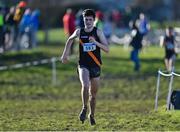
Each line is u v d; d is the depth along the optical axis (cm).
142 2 11438
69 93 4381
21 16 5722
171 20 11700
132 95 4219
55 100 3997
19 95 4262
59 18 10312
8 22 5672
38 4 8269
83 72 2417
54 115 2986
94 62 2433
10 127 2520
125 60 5838
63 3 10562
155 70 5356
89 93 2477
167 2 11981
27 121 2719
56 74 5159
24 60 5619
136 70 5284
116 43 7769
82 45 2434
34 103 3781
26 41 6256
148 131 2383
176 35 6384
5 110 3312
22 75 5088
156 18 11494
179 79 4750
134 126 2534
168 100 2969
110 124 2591
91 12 2433
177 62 5578
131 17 9362
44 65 5431
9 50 5825
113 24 8725
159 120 2695
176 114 2806
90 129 2452
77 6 10769
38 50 6238
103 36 2448
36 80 4928
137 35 5225
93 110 2495
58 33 9594
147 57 5950
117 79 4934
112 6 11375
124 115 2928
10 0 7725
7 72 5141
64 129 2456
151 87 4575
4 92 4391
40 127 2516
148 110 3209
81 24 4522
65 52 2467
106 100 3938
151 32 7638
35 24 6206
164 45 4903
